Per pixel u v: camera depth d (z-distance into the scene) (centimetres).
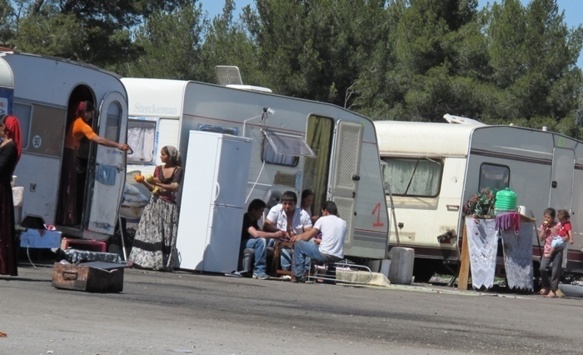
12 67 2716
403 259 3803
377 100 7669
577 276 4412
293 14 7306
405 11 8600
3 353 1238
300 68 7319
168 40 8519
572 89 7950
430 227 4056
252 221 3231
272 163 3403
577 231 4366
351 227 3625
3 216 2134
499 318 2502
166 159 2997
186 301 2097
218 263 3067
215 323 1739
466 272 3853
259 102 3366
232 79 3644
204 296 2264
